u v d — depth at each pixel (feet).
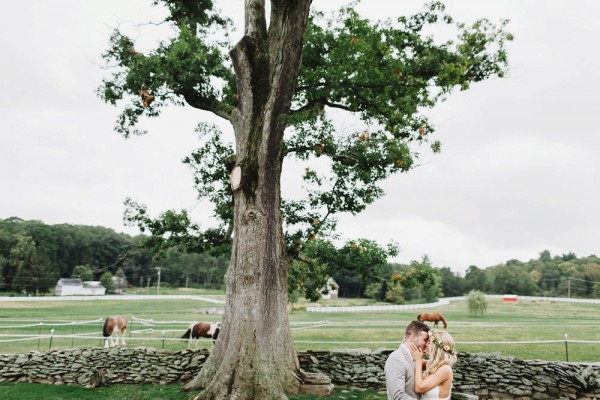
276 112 36.42
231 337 35.99
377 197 50.42
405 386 16.89
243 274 36.86
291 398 34.50
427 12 42.78
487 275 422.41
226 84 48.47
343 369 40.34
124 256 56.75
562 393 37.37
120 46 45.11
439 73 40.63
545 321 130.31
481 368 39.29
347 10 42.11
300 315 152.87
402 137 45.73
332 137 45.37
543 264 508.12
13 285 351.67
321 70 42.70
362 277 49.08
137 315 144.36
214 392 34.01
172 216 51.96
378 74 40.65
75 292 362.94
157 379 41.52
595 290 402.31
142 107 46.44
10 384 42.24
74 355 43.83
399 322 112.68
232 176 38.58
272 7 37.93
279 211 39.50
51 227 438.40
